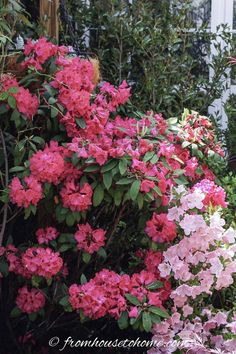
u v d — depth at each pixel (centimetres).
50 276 258
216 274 259
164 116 432
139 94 431
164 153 271
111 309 257
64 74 274
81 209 261
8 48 305
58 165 256
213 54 470
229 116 450
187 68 443
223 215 307
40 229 275
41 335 288
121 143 271
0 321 297
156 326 261
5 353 297
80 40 439
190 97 434
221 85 452
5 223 272
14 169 263
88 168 259
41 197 257
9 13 292
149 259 273
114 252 311
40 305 271
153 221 269
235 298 283
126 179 257
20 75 293
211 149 315
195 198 261
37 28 340
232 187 337
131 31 426
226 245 264
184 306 264
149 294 257
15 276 289
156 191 258
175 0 451
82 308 256
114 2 431
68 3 438
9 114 274
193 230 256
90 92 289
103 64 434
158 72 428
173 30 432
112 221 294
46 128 285
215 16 482
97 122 274
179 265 259
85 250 267
